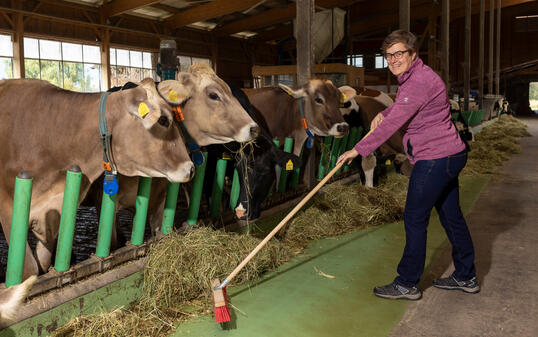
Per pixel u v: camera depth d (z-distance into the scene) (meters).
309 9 4.28
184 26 22.12
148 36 20.31
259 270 3.01
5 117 2.24
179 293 2.54
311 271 3.12
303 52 4.32
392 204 4.64
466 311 2.51
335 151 5.04
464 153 2.51
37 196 2.25
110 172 2.26
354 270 3.14
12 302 1.46
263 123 3.80
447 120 2.49
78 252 3.19
